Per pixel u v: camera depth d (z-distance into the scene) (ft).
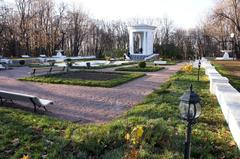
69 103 33.17
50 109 29.71
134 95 38.86
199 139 17.83
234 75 62.90
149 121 21.29
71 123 23.09
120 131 19.24
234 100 24.22
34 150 17.06
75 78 57.47
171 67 96.99
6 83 51.03
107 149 17.16
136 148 16.81
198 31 234.38
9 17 159.63
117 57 169.78
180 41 236.84
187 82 48.16
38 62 121.60
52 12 178.40
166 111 25.62
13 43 164.66
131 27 155.63
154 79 58.54
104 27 236.02
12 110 27.32
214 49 225.76
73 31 191.31
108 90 43.32
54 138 18.92
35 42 169.07
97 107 30.99
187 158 12.57
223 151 16.47
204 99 31.71
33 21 165.99
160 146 17.34
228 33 159.84
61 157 15.87
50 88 45.19
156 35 243.60
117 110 29.48
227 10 140.56
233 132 18.61
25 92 41.11
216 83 34.88
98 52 212.84
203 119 23.11
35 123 22.77
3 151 17.13
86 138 18.20
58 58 138.21
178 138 18.03
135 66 94.07
